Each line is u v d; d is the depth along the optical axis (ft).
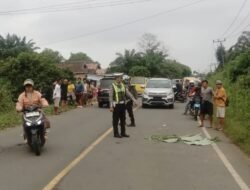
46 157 39.45
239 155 40.75
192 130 59.57
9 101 101.40
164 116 80.02
